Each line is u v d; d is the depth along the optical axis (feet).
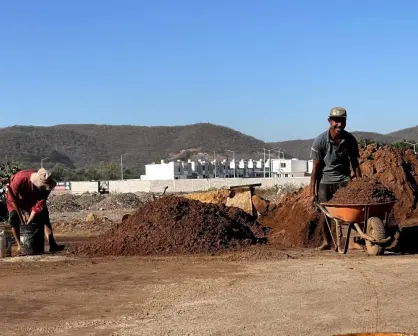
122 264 41.34
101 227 83.82
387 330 23.04
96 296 30.91
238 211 59.06
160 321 25.41
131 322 25.46
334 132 45.19
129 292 31.63
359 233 41.55
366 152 57.52
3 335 24.08
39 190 49.01
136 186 267.18
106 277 36.32
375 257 40.37
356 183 42.83
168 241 47.24
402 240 45.65
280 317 25.34
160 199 51.39
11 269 40.42
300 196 56.70
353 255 41.98
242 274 35.68
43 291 32.55
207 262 41.06
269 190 163.43
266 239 53.36
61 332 24.31
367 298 27.96
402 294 28.48
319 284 31.55
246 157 648.79
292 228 52.65
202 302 28.58
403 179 54.34
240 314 26.05
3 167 197.36
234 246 47.91
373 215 41.45
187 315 26.22
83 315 27.02
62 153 651.66
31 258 45.65
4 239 48.24
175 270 38.01
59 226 86.69
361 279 32.30
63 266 41.27
